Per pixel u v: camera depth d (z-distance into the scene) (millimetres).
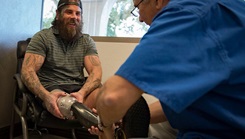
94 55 1831
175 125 617
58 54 1714
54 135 2215
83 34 1879
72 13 1756
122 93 519
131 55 537
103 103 554
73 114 1170
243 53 551
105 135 786
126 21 2146
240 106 559
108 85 544
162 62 510
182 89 484
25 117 1499
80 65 1790
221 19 567
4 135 1970
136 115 741
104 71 2080
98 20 2232
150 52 518
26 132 1469
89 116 993
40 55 1644
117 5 2182
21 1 2021
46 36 1712
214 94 552
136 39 1980
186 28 534
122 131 743
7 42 1917
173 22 551
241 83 552
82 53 1807
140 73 507
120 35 2174
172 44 521
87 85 1577
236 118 546
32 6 2164
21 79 1536
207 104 544
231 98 556
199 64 511
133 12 974
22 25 2059
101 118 657
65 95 1359
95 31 2244
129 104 532
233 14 574
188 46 521
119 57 2039
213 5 576
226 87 548
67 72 1727
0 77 1890
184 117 574
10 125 1946
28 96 1475
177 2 597
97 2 2229
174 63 509
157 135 1049
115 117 578
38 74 1683
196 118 562
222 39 540
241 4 628
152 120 1037
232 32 554
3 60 1898
